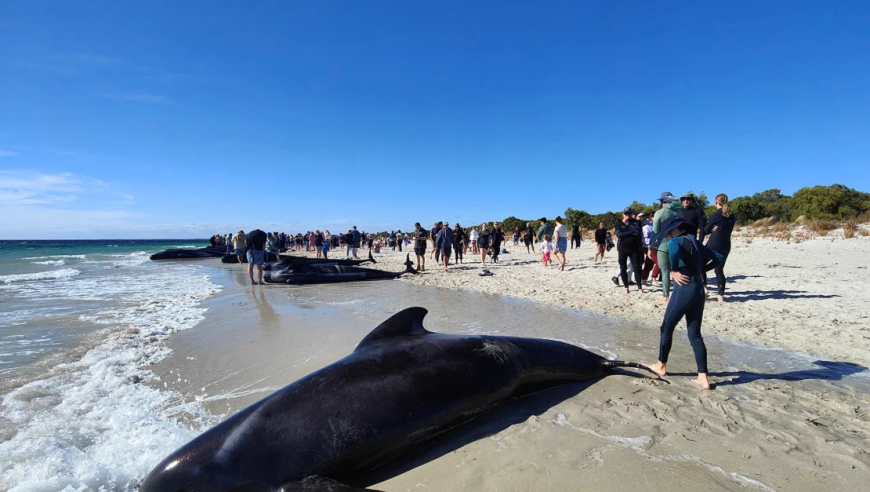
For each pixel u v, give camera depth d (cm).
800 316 722
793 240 2058
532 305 906
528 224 2545
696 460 309
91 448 344
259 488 298
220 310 914
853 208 2730
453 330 695
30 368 531
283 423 324
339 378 360
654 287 1059
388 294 1108
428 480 306
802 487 276
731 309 784
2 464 319
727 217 826
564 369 467
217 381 488
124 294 1177
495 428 374
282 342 638
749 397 417
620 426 362
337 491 282
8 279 1630
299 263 1489
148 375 510
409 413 352
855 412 381
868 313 729
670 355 558
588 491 278
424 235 1655
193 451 310
